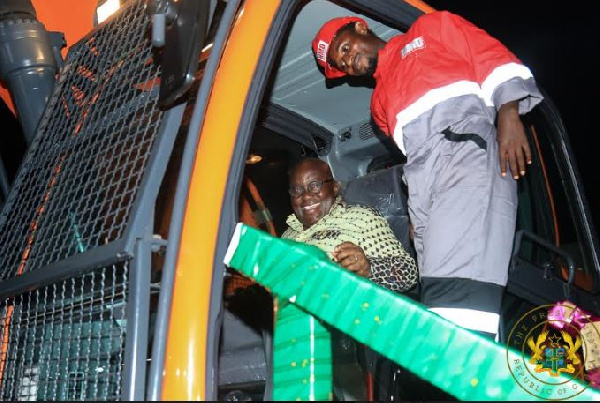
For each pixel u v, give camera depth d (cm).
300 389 162
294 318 169
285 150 381
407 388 257
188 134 196
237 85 208
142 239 183
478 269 230
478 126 247
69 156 249
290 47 322
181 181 190
